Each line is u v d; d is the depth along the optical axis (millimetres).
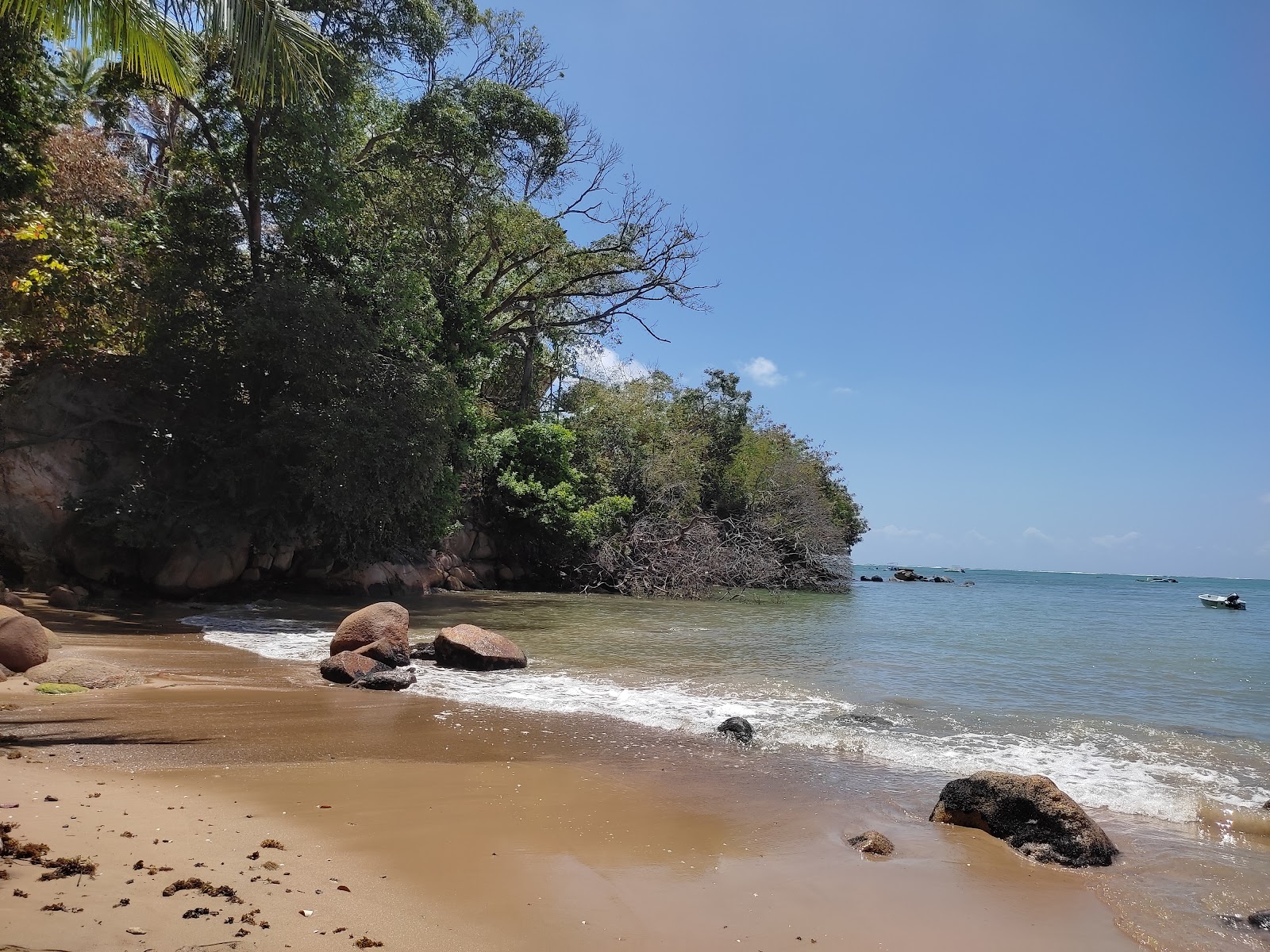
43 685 8164
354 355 18766
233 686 9180
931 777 6574
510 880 4129
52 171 16625
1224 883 4602
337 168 19344
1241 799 6148
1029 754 7309
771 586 32531
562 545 29156
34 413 16969
